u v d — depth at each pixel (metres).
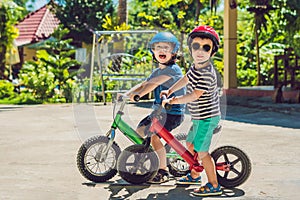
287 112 12.22
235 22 16.80
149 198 5.07
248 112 12.35
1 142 8.23
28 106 14.80
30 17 30.14
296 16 15.36
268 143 8.07
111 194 5.22
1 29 21.62
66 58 17.91
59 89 17.31
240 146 7.79
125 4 18.66
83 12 26.92
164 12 24.62
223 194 5.21
